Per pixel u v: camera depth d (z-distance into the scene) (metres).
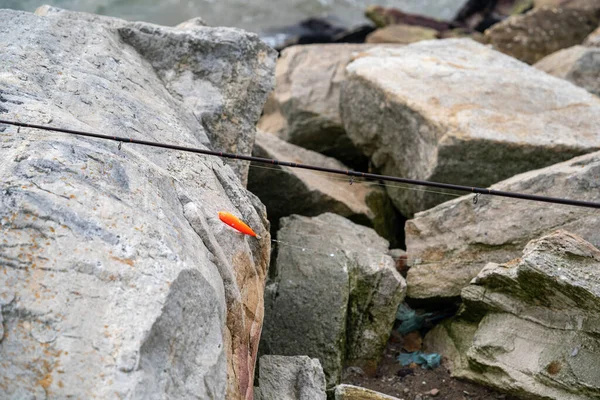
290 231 4.75
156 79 4.43
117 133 3.44
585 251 3.68
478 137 5.15
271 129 7.48
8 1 11.79
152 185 2.99
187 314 2.58
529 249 3.88
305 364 3.62
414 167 5.67
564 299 3.74
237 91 4.54
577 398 3.64
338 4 14.50
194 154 3.62
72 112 3.44
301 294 4.31
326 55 7.91
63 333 2.36
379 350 4.36
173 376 2.46
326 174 6.21
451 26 12.34
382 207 6.11
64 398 2.25
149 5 13.14
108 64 4.06
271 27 13.23
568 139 5.21
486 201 4.57
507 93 5.81
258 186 5.57
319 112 7.12
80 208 2.67
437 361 4.33
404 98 5.70
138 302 2.47
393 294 4.41
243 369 2.96
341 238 4.72
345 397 3.65
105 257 2.55
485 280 4.04
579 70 7.75
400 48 6.95
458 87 5.88
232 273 3.06
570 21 9.98
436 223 4.69
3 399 2.24
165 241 2.68
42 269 2.49
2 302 2.39
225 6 13.57
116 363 2.32
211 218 3.21
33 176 2.73
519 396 3.88
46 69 3.71
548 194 4.49
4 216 2.58
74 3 12.52
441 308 4.66
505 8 13.00
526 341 3.88
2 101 3.24
